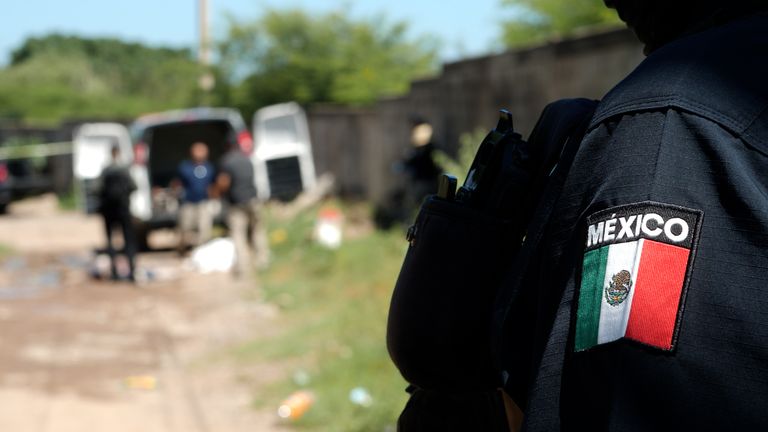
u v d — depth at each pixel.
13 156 19.94
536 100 7.69
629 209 0.83
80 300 9.62
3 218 19.42
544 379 0.88
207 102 20.52
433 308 1.14
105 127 16.45
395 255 9.66
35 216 19.88
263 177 14.24
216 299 9.34
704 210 0.81
